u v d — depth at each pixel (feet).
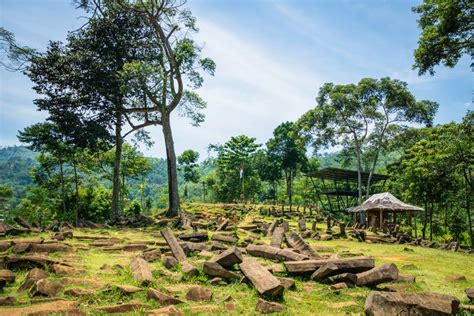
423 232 115.75
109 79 93.91
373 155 173.06
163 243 39.81
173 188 93.50
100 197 139.23
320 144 158.20
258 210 131.23
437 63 74.18
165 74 95.04
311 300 20.12
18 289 19.65
